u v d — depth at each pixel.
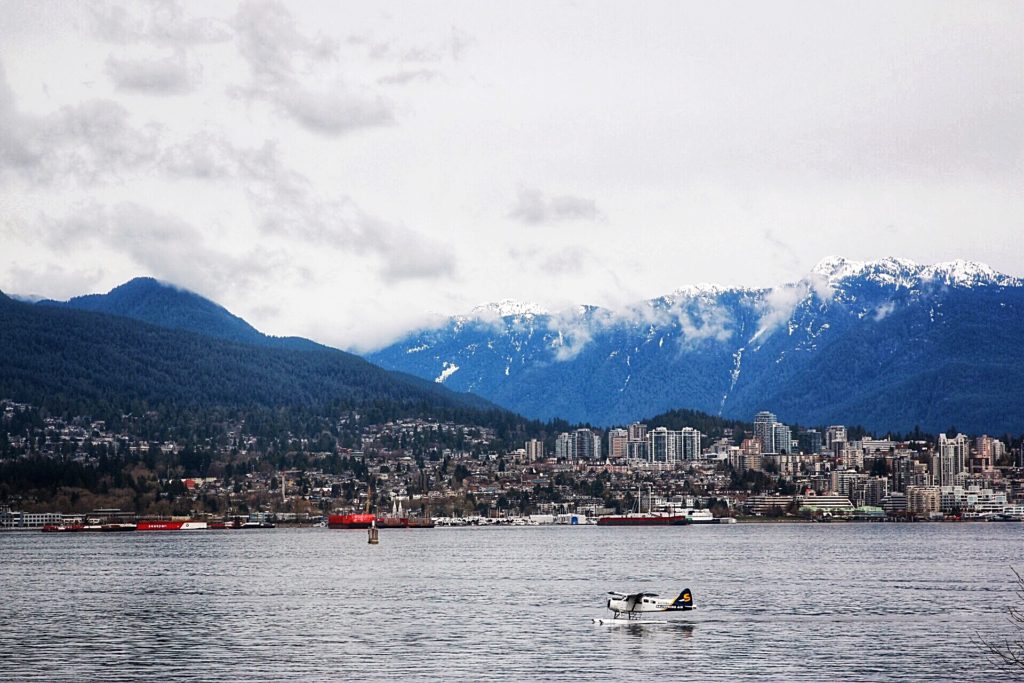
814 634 179.38
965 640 173.75
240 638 178.75
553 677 147.38
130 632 186.62
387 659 159.75
